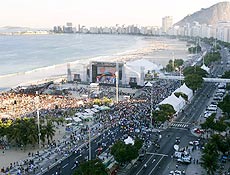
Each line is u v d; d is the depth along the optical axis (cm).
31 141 18638
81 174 13662
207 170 15162
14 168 16462
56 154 18162
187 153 17500
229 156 17288
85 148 18825
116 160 15688
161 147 18900
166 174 15500
